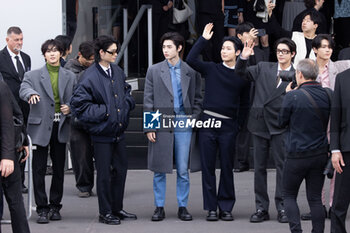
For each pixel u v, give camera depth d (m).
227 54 7.75
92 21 11.53
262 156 7.81
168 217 8.08
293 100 6.59
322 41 7.77
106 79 7.70
